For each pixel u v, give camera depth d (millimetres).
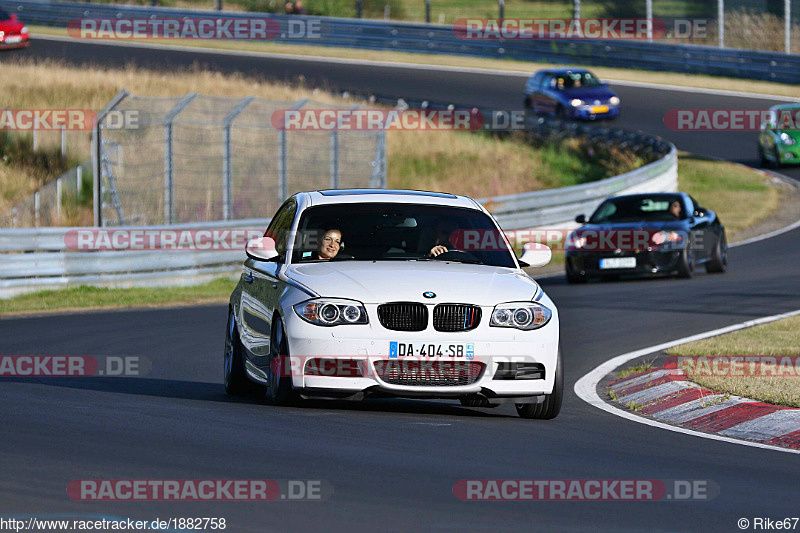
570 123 139625
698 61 173000
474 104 152875
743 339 46938
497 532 18766
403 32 191125
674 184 119688
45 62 157625
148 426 27844
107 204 96688
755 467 25641
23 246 70062
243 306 35375
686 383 36625
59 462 23031
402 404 34312
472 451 25875
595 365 43281
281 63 179375
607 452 26656
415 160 130000
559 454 26031
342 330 29406
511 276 31984
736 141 146875
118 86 132250
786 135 129625
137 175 106125
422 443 26609
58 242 71688
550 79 143625
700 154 138250
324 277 30719
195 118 122625
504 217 95562
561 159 134500
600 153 135500
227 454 24375
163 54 184000
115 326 55750
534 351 30156
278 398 31172
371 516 19469
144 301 68375
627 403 35969
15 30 174375
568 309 59812
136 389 36594
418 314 29734
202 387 37875
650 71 176125
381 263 32031
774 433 30172
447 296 29875
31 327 55156
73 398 33500
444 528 18844
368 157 121875
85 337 51375
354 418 29984
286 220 35156
